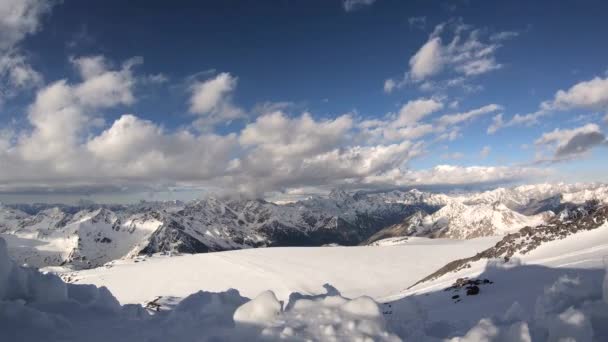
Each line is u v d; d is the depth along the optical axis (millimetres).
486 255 39062
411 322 7469
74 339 6520
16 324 6891
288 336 5398
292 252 108688
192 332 6535
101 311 8562
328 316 5910
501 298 19297
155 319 7750
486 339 5578
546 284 18672
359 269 85125
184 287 81125
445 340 6227
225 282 81188
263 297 6461
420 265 88062
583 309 6953
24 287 8406
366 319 5801
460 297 24047
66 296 9047
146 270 103625
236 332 6012
